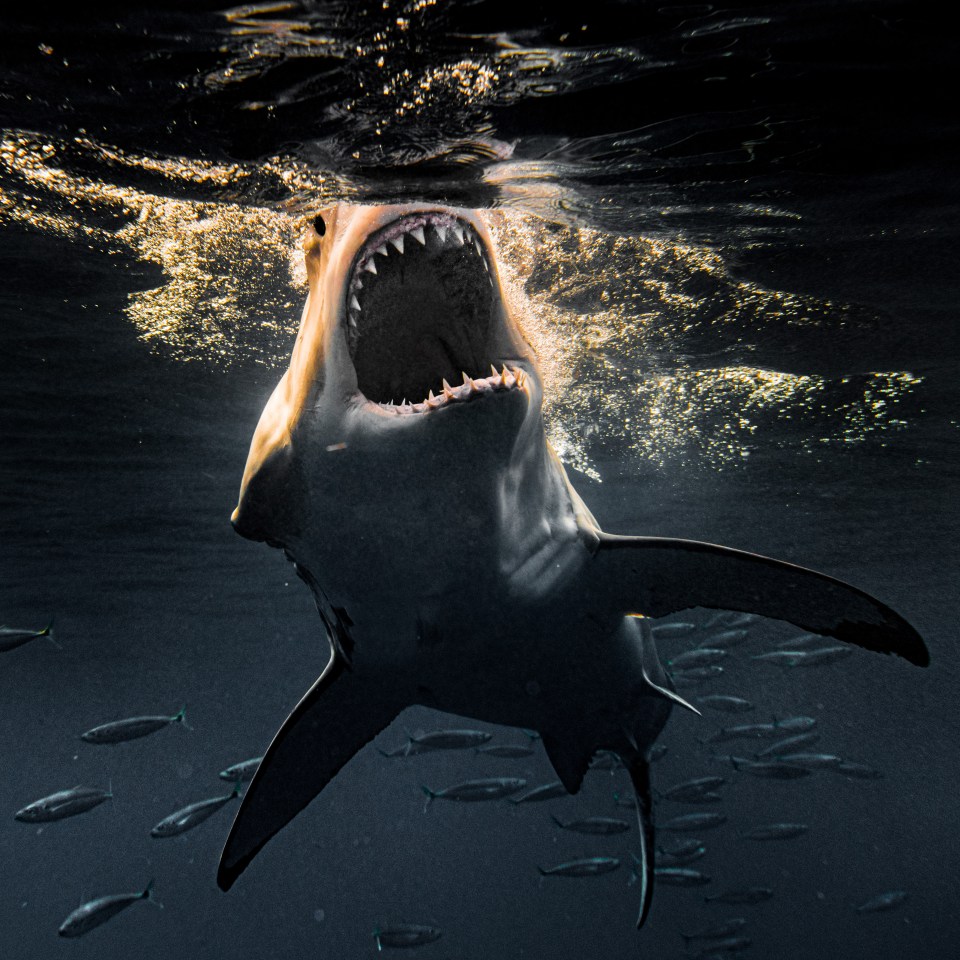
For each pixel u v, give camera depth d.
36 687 45.88
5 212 6.90
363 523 2.73
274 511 2.79
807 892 77.31
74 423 12.61
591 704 3.96
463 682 3.48
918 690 55.91
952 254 7.88
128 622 31.45
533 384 2.74
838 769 11.86
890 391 12.13
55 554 20.89
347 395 2.56
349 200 6.30
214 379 11.11
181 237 7.36
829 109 5.35
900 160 6.10
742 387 11.95
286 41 4.33
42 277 8.27
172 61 4.51
